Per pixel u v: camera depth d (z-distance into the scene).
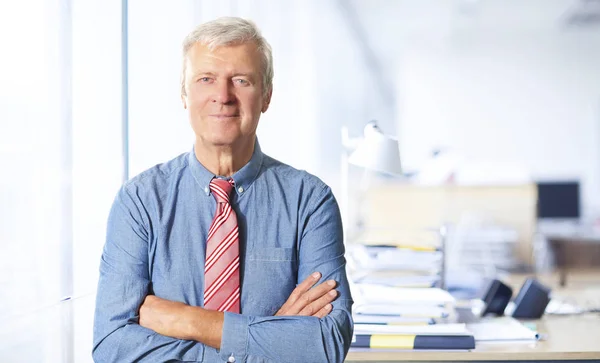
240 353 1.45
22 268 1.51
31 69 1.55
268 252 1.54
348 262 2.47
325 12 7.54
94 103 1.86
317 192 1.60
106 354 1.46
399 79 10.40
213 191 1.54
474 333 2.17
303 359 1.46
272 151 3.96
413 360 1.98
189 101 1.51
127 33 2.06
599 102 9.24
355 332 2.03
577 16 8.67
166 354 1.44
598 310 2.73
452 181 4.72
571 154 9.32
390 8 8.37
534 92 9.41
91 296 1.84
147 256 1.52
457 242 4.67
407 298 2.13
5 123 1.44
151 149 2.26
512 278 4.16
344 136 2.59
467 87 9.53
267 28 3.99
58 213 1.67
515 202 4.69
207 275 1.50
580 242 5.48
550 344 2.08
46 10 1.61
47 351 1.61
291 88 4.78
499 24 9.12
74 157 1.75
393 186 4.79
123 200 1.54
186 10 2.56
